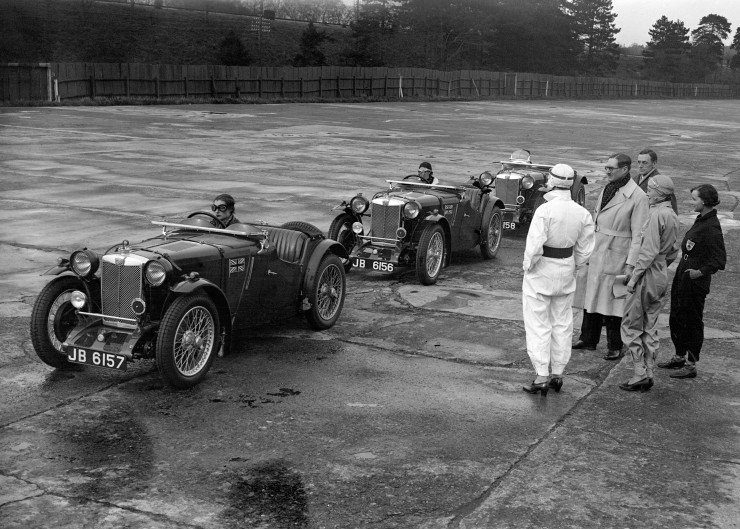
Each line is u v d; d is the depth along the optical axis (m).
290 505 5.00
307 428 6.19
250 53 77.31
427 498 5.14
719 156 32.84
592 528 4.85
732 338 9.06
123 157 23.81
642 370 7.25
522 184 15.06
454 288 11.08
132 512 4.84
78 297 6.93
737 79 177.75
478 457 5.78
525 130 42.38
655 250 7.03
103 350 6.79
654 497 5.28
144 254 6.93
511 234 15.83
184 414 6.38
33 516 4.76
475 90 84.44
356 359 7.92
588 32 140.38
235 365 7.60
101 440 5.85
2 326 8.41
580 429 6.37
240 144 28.83
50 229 13.48
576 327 9.41
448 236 11.56
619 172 7.63
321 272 8.73
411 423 6.37
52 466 5.42
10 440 5.80
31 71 43.62
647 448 6.05
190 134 31.53
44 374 7.16
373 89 69.81
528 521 4.90
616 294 7.85
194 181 19.75
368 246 11.31
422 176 12.80
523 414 6.65
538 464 5.71
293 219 15.01
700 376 7.76
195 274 6.87
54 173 20.12
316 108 52.34
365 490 5.22
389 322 9.29
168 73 52.03
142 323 6.84
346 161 25.09
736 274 12.41
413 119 46.25
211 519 4.79
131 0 79.31
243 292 7.81
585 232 6.99
